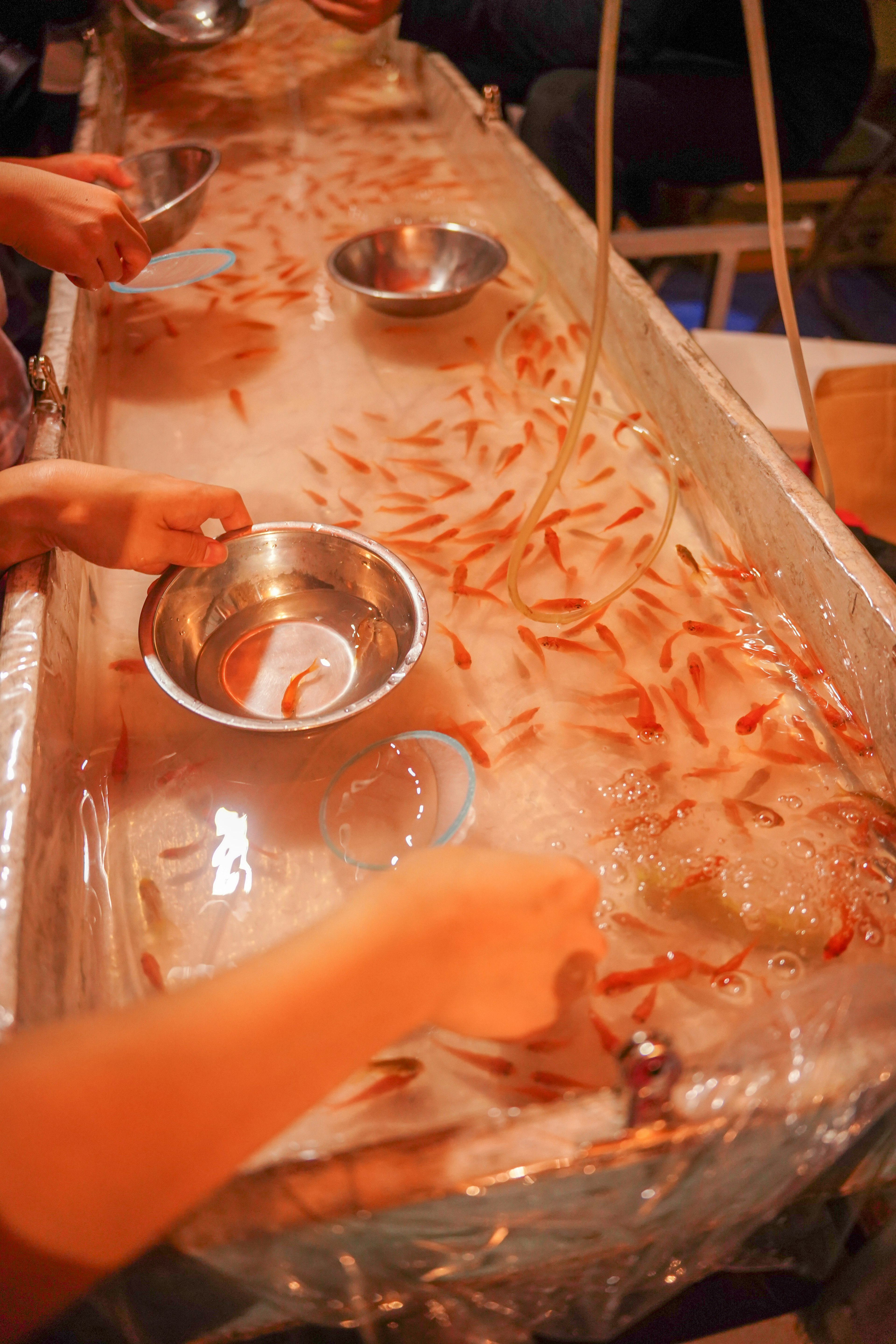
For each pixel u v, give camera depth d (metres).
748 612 1.17
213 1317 0.70
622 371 1.54
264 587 1.15
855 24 2.54
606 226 0.96
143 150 2.45
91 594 1.20
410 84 2.75
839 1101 0.63
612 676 1.08
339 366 1.65
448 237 1.91
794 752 0.99
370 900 0.57
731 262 2.58
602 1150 0.60
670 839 0.91
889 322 3.42
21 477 1.03
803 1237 0.82
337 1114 0.71
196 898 0.88
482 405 1.54
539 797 0.95
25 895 0.74
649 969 0.80
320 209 2.17
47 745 0.89
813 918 0.84
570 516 1.32
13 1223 0.43
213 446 1.48
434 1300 0.73
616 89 2.71
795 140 2.76
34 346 2.45
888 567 1.48
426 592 1.20
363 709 0.91
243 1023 0.49
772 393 2.15
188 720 1.04
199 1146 0.46
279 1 3.16
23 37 2.85
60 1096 0.44
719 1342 1.01
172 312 1.83
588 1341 0.82
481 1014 0.61
